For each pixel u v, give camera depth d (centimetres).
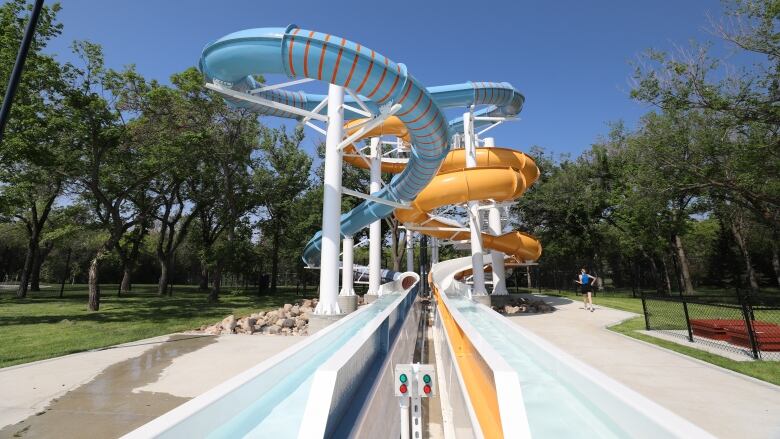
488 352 242
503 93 1867
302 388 289
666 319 1298
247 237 2967
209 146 2200
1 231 4612
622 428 171
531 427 209
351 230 1908
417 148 1321
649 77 1527
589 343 901
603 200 3169
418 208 1698
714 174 1652
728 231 3709
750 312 885
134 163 2058
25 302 2209
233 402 205
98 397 576
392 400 358
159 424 149
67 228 2536
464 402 280
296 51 1005
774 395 537
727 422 448
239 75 1152
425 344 981
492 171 1474
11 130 1403
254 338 1073
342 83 1056
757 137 1416
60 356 841
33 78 1416
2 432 452
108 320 1430
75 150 1764
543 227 3841
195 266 5906
